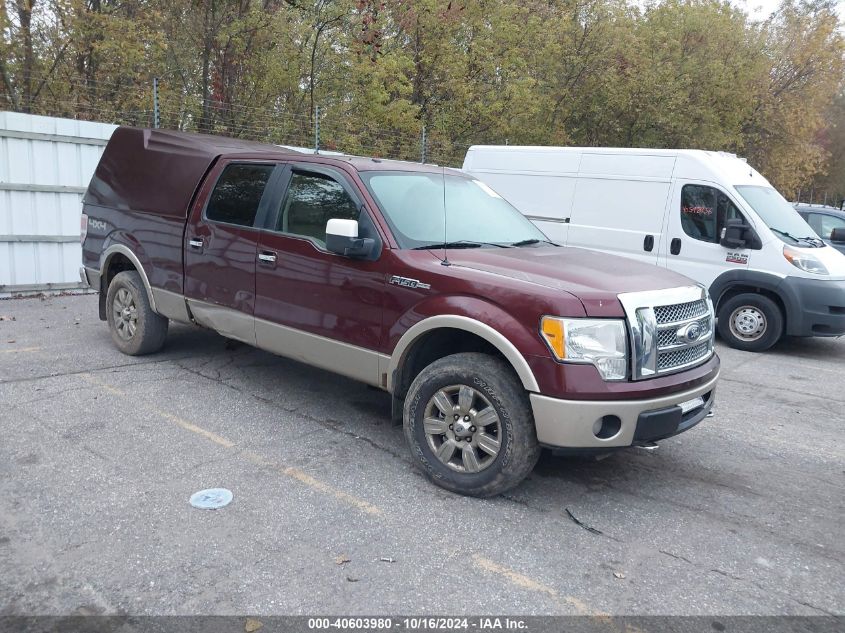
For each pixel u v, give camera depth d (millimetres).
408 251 4348
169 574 3133
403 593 3074
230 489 3988
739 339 8891
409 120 17797
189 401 5441
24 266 9461
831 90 29578
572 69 22812
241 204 5336
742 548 3648
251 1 17859
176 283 5852
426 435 4164
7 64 15094
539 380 3684
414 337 4160
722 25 24891
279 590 3055
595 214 9922
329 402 5590
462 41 20344
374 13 17734
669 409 3840
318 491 4023
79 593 2973
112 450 4449
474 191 5523
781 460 4977
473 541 3555
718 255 8891
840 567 3498
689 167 9141
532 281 3896
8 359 6336
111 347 6902
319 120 16844
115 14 16203
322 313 4695
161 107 15406
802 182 33781
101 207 6668
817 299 8273
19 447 4418
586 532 3723
